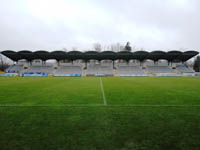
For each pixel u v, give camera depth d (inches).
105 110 186.2
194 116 161.0
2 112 175.9
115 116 161.0
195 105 214.1
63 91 355.6
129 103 226.7
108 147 95.8
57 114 168.1
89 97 277.3
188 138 108.3
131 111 181.6
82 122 141.6
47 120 147.2
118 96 288.8
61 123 138.9
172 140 105.3
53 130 122.5
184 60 1502.2
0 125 133.6
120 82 636.1
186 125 134.0
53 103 225.1
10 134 115.0
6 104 218.2
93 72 1483.8
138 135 113.2
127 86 472.7
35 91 354.0
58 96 286.8
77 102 232.8
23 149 94.0
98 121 144.5
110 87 443.2
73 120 147.3
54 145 98.3
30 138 108.3
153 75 1352.1
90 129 124.6
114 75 1368.1
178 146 97.2
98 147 95.7
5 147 96.5
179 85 504.1
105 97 277.4
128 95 301.1
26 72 1403.8
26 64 1535.4
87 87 442.3
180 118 154.1
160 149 93.7
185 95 300.8
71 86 467.2
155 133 116.8
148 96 289.1
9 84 526.0
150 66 1574.8
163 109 191.3
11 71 1444.4
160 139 106.8
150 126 131.3
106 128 126.7
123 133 116.7
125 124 136.3
